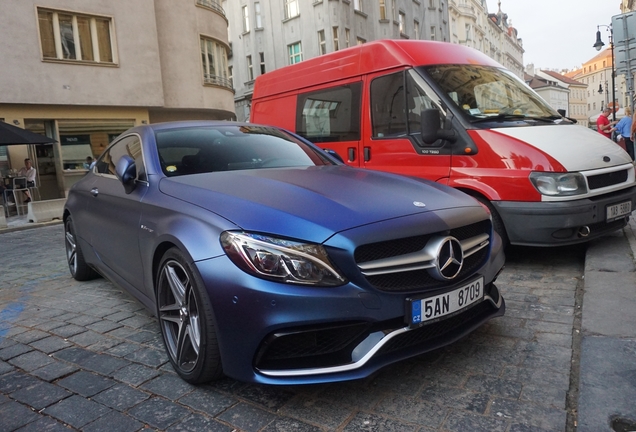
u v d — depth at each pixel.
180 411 2.46
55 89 16.39
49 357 3.21
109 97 17.59
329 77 6.45
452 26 60.72
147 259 3.05
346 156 6.11
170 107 19.70
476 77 5.44
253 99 7.90
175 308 2.78
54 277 5.54
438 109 5.05
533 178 4.38
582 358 2.71
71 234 5.18
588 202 4.37
